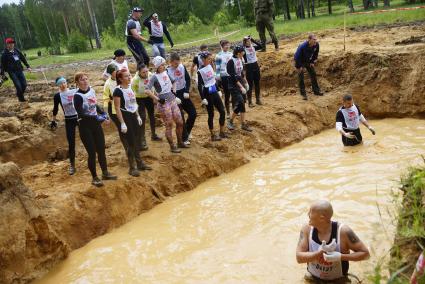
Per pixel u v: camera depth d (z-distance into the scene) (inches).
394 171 332.5
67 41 1966.0
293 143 449.4
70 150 341.4
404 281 153.3
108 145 399.9
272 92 575.2
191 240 277.7
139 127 338.6
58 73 860.6
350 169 350.6
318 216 185.9
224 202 328.2
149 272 248.1
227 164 394.6
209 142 408.5
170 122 366.0
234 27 1430.9
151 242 282.8
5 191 255.3
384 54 519.2
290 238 260.7
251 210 306.5
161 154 374.3
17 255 248.8
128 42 476.7
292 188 332.2
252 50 485.4
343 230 189.8
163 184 352.5
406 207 182.1
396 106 495.8
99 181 318.3
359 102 516.4
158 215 322.0
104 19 2305.6
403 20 855.1
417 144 391.2
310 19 1317.7
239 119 458.6
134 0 1920.5
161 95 359.3
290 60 580.4
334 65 546.0
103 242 292.4
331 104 509.0
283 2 1694.1
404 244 174.2
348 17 1043.3
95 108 307.7
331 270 195.3
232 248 259.8
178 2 1771.7
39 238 264.2
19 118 418.9
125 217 318.3
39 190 317.4
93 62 1075.3
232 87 422.6
